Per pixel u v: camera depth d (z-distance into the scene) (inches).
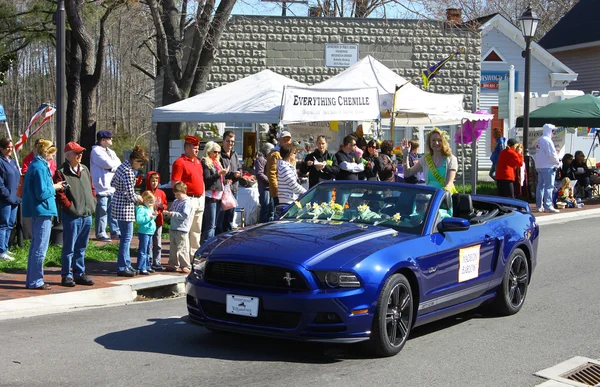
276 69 1066.7
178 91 816.9
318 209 321.4
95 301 388.2
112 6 914.7
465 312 367.6
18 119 1980.8
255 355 276.8
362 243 278.8
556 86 1384.1
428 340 308.8
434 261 294.5
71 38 976.3
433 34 1111.6
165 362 264.7
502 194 755.4
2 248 470.6
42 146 387.2
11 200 470.0
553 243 612.7
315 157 548.7
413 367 265.7
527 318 355.3
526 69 868.6
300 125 828.0
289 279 259.6
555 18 2134.6
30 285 391.9
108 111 2346.2
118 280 423.8
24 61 2143.2
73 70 977.5
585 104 896.3
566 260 529.0
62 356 271.1
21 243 516.1
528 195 903.1
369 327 264.4
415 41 1107.3
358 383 243.8
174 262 455.8
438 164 400.2
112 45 1802.4
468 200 329.1
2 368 254.2
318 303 255.9
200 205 465.7
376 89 612.4
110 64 2190.0
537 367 272.4
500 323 344.5
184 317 291.0
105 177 571.5
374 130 893.2
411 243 287.7
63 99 522.6
